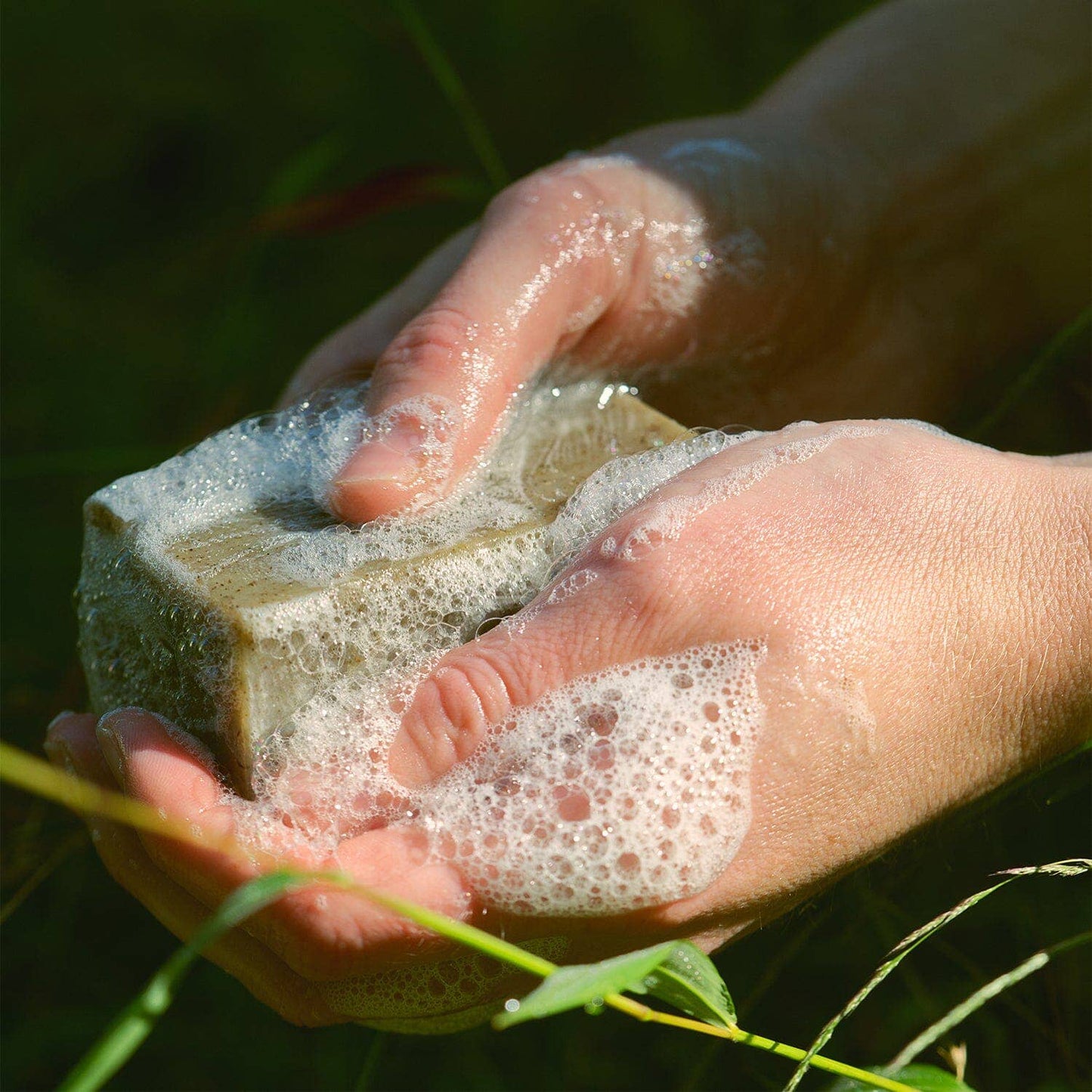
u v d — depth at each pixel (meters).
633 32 1.51
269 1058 1.04
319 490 0.96
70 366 1.35
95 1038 1.04
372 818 0.92
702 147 1.05
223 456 0.97
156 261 1.50
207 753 0.92
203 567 0.93
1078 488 0.95
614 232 1.02
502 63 1.53
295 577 0.92
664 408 1.07
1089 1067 1.00
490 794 0.91
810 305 1.07
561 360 1.02
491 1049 1.03
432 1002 0.93
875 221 1.08
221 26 1.66
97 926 1.07
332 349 1.04
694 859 0.91
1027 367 1.12
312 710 0.92
